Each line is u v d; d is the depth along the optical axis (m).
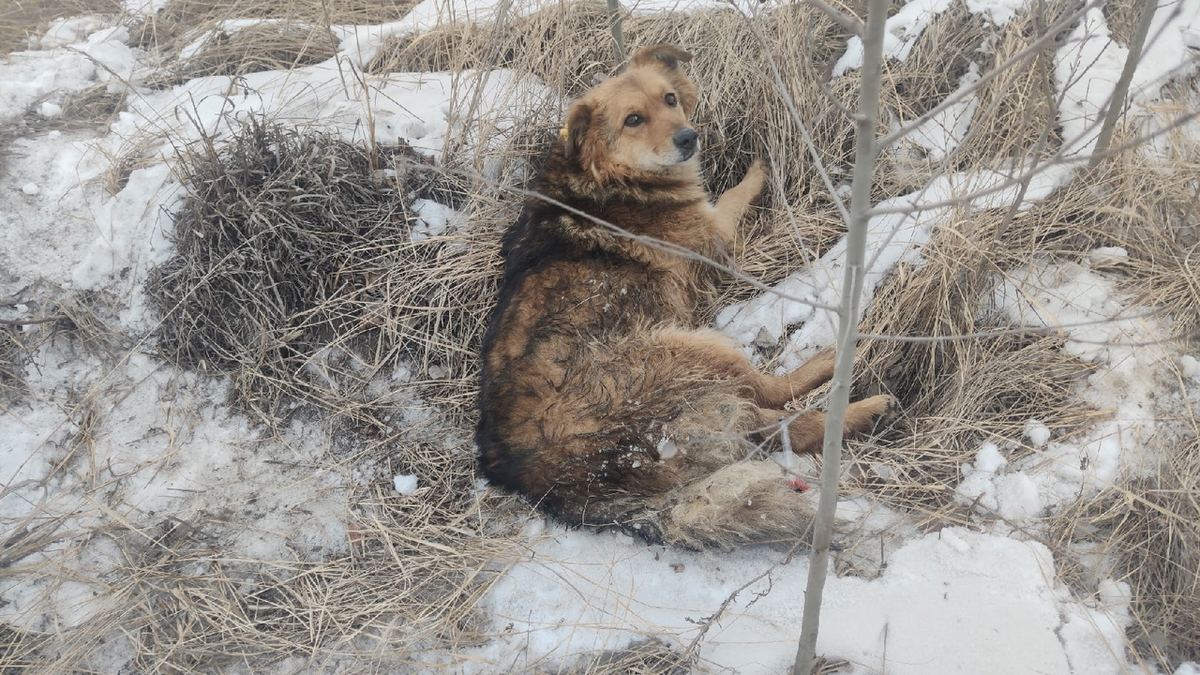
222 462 1.43
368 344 1.54
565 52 1.69
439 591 1.28
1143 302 1.40
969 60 1.67
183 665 1.22
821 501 0.97
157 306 1.52
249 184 1.55
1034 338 1.40
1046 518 1.26
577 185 1.50
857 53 1.68
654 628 1.20
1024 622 1.16
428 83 1.80
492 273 1.58
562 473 1.32
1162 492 1.24
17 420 1.43
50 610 1.27
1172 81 1.59
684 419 1.32
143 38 1.95
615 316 1.42
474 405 1.49
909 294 1.45
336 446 1.45
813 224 1.61
